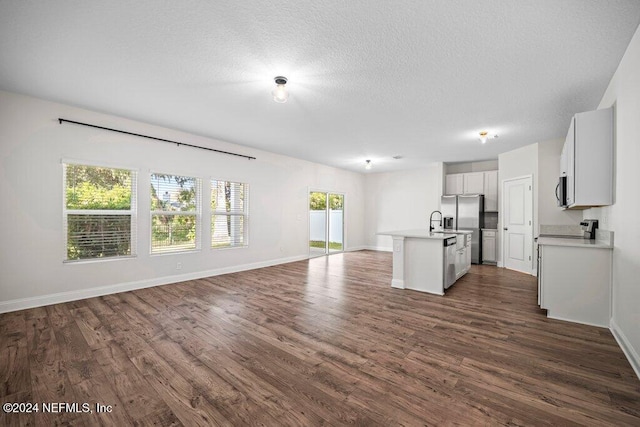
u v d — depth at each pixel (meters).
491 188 6.63
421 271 4.16
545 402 1.69
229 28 2.05
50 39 2.19
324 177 7.59
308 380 1.91
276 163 6.24
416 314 3.19
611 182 2.70
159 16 1.93
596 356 2.24
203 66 2.59
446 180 7.29
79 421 1.52
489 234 6.42
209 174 5.02
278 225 6.30
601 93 3.06
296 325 2.85
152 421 1.53
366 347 2.39
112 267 3.93
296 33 2.10
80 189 3.70
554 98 3.21
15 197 3.21
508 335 2.63
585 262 2.92
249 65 2.56
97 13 1.90
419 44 2.22
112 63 2.55
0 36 2.14
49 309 3.27
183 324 2.85
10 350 2.29
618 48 2.25
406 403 1.68
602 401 1.70
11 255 3.19
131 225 4.14
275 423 1.52
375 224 8.90
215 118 3.97
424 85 2.91
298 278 4.95
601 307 2.85
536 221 5.14
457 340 2.53
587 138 2.79
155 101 3.40
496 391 1.80
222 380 1.91
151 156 4.29
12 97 3.18
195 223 4.89
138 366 2.07
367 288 4.30
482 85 2.90
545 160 4.95
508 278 4.98
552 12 1.85
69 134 3.56
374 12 1.87
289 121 4.09
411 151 5.90
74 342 2.44
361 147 5.59
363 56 2.40
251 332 2.67
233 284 4.50
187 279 4.73
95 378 1.92
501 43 2.20
